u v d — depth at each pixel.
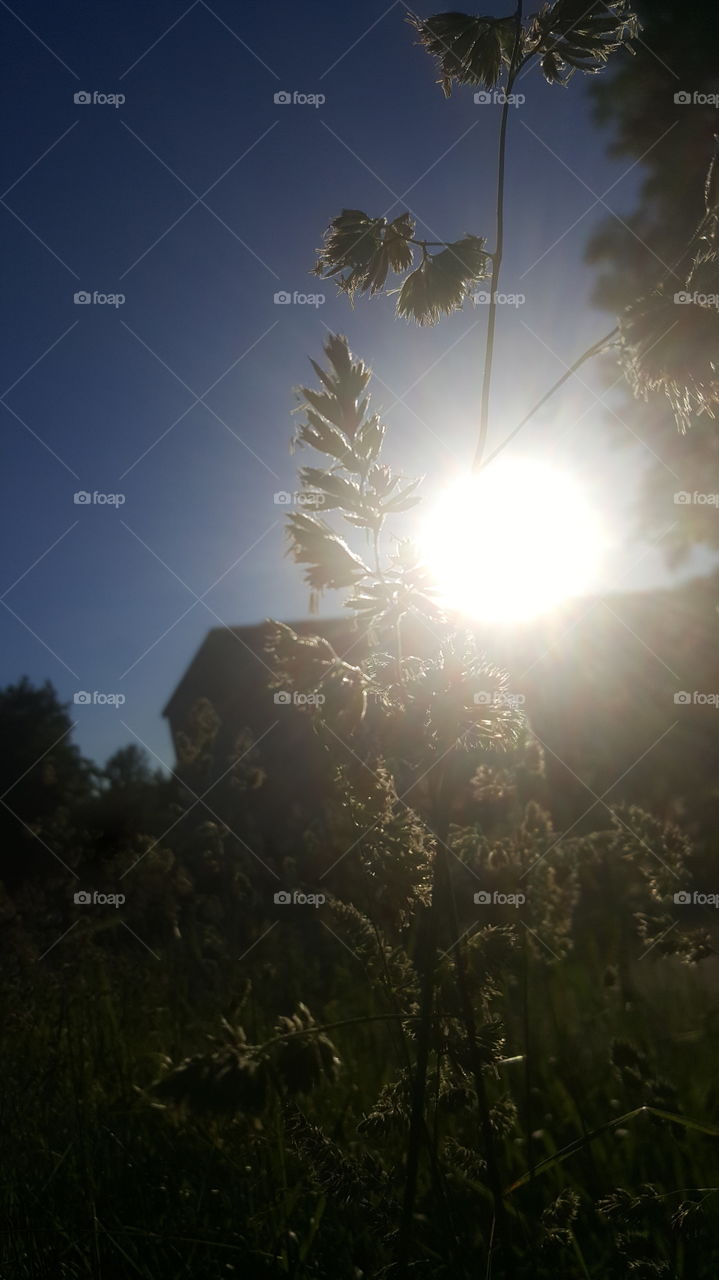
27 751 15.22
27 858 5.07
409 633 1.50
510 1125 1.83
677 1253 1.90
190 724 5.36
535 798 2.34
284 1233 2.16
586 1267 2.03
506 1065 2.81
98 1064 3.46
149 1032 3.89
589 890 3.21
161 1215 2.39
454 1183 2.26
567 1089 2.91
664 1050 3.36
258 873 4.96
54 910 4.96
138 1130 2.89
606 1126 1.95
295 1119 1.66
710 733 5.99
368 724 1.54
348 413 1.57
